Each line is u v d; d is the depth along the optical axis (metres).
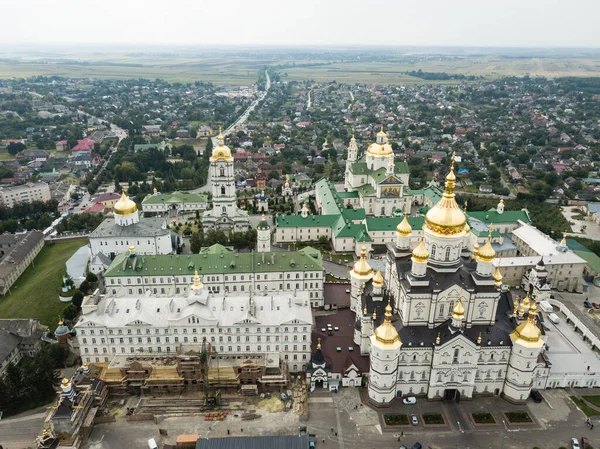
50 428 137.38
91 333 166.12
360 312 171.88
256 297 173.00
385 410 151.00
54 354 173.25
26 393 153.88
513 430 143.00
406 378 153.62
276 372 160.25
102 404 151.50
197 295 171.62
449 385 152.38
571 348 174.62
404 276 159.75
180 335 166.62
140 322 165.12
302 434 137.38
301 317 166.75
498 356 152.00
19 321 186.88
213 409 150.88
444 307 152.50
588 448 136.25
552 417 147.88
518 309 166.75
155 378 156.38
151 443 135.00
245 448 127.81
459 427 144.12
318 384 160.38
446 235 151.50
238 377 157.25
